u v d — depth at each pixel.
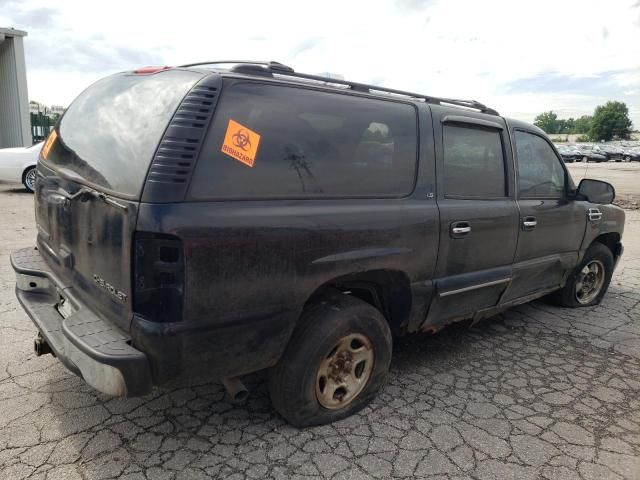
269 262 2.39
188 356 2.23
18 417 2.84
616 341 4.39
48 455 2.53
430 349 4.09
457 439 2.84
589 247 5.07
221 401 3.11
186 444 2.67
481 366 3.81
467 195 3.48
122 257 2.19
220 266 2.23
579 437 2.92
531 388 3.50
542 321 4.84
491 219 3.58
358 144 2.84
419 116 3.22
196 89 2.27
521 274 4.01
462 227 3.35
